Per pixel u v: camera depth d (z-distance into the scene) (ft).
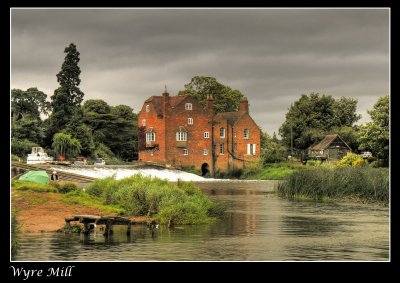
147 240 111.96
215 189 278.67
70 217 118.93
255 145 458.09
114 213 141.38
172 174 393.91
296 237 118.93
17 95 513.45
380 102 326.85
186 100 438.81
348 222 142.31
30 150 409.28
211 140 443.32
